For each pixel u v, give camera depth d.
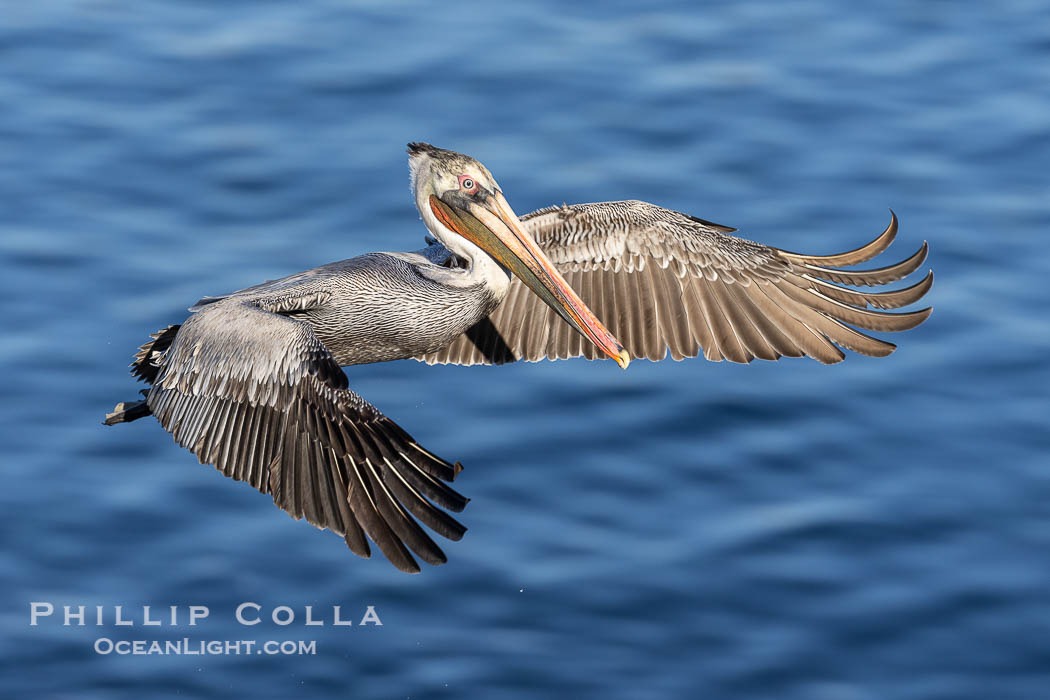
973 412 17.70
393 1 26.06
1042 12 25.94
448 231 9.77
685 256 10.48
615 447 17.28
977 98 23.52
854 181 21.52
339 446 7.74
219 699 14.72
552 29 25.25
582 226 10.50
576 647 15.04
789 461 17.11
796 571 15.73
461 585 15.72
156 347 9.34
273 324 8.16
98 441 17.25
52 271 19.48
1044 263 19.88
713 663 14.85
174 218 20.58
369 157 21.78
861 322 10.08
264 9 25.89
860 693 14.55
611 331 10.66
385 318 9.39
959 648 14.93
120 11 25.86
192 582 15.84
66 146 22.11
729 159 21.91
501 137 22.28
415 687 14.77
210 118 22.81
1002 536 16.12
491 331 10.81
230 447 7.99
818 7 26.23
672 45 24.81
